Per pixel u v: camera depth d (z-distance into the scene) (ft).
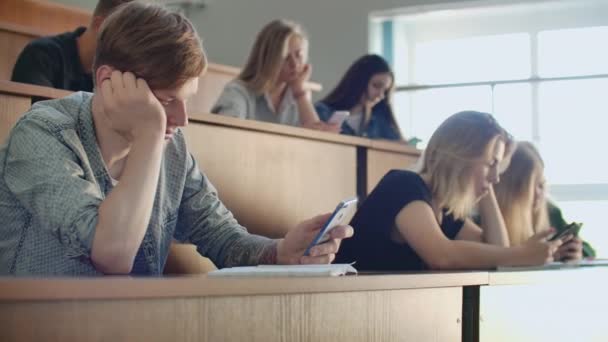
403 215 7.73
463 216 8.27
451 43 18.63
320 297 4.17
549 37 17.76
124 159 5.14
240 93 10.92
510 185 9.59
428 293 5.11
